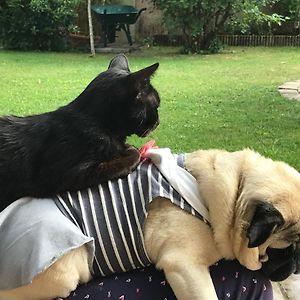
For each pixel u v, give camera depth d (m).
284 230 0.57
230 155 0.65
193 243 0.58
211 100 2.21
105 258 0.59
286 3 4.27
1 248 0.57
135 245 0.58
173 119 1.89
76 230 0.57
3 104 2.12
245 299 0.62
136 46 4.21
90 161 0.69
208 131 1.74
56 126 0.71
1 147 0.68
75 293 0.59
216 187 0.60
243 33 4.20
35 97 2.27
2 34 4.08
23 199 0.62
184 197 0.59
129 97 0.79
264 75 2.82
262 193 0.57
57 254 0.55
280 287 0.90
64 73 2.94
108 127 0.76
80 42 4.18
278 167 0.61
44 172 0.66
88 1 3.83
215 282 0.60
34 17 3.99
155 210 0.59
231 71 2.97
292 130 1.75
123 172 0.64
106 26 4.12
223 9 3.70
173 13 3.75
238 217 0.58
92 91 0.78
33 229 0.56
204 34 3.83
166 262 0.57
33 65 3.25
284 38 4.20
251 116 1.93
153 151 0.66
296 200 0.56
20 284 0.56
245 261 0.59
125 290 0.59
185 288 0.56
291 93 2.36
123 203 0.59
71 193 0.62
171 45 4.29
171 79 2.71
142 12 4.41
